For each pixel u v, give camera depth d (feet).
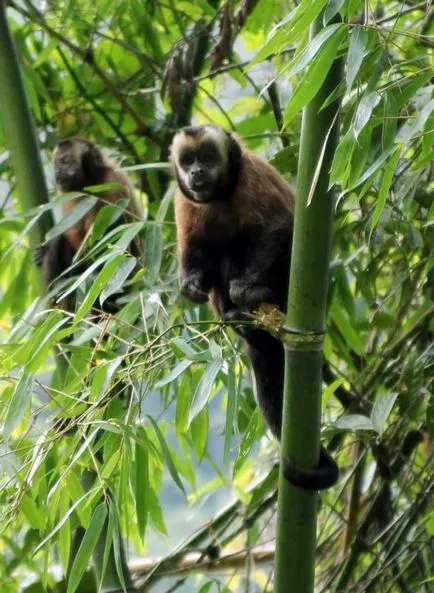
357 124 20.80
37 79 40.65
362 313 36.29
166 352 24.56
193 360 23.65
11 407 23.73
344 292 33.96
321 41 20.61
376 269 33.35
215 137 30.42
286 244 29.89
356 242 34.88
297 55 21.79
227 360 24.84
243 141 35.94
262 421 30.17
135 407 24.58
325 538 36.65
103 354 27.78
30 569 35.42
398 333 35.27
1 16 34.01
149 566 37.86
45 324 24.86
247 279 29.12
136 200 45.32
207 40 42.65
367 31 20.86
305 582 24.48
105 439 24.70
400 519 32.07
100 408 24.35
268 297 28.68
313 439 23.99
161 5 42.78
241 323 24.47
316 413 23.94
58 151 43.16
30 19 41.42
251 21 41.78
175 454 37.11
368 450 35.17
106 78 41.93
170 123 40.81
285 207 30.71
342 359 37.96
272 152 41.78
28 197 33.86
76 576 23.11
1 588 34.30
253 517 34.68
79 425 24.26
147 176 40.04
